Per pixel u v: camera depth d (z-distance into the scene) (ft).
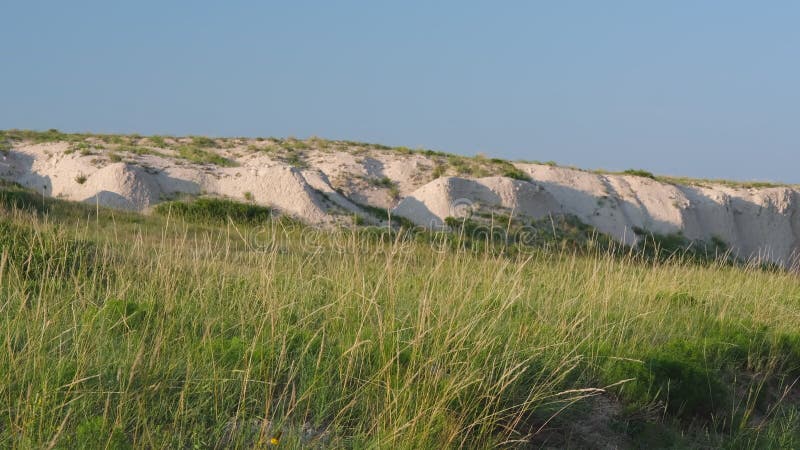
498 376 21.68
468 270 32.76
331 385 20.31
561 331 26.13
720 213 117.50
